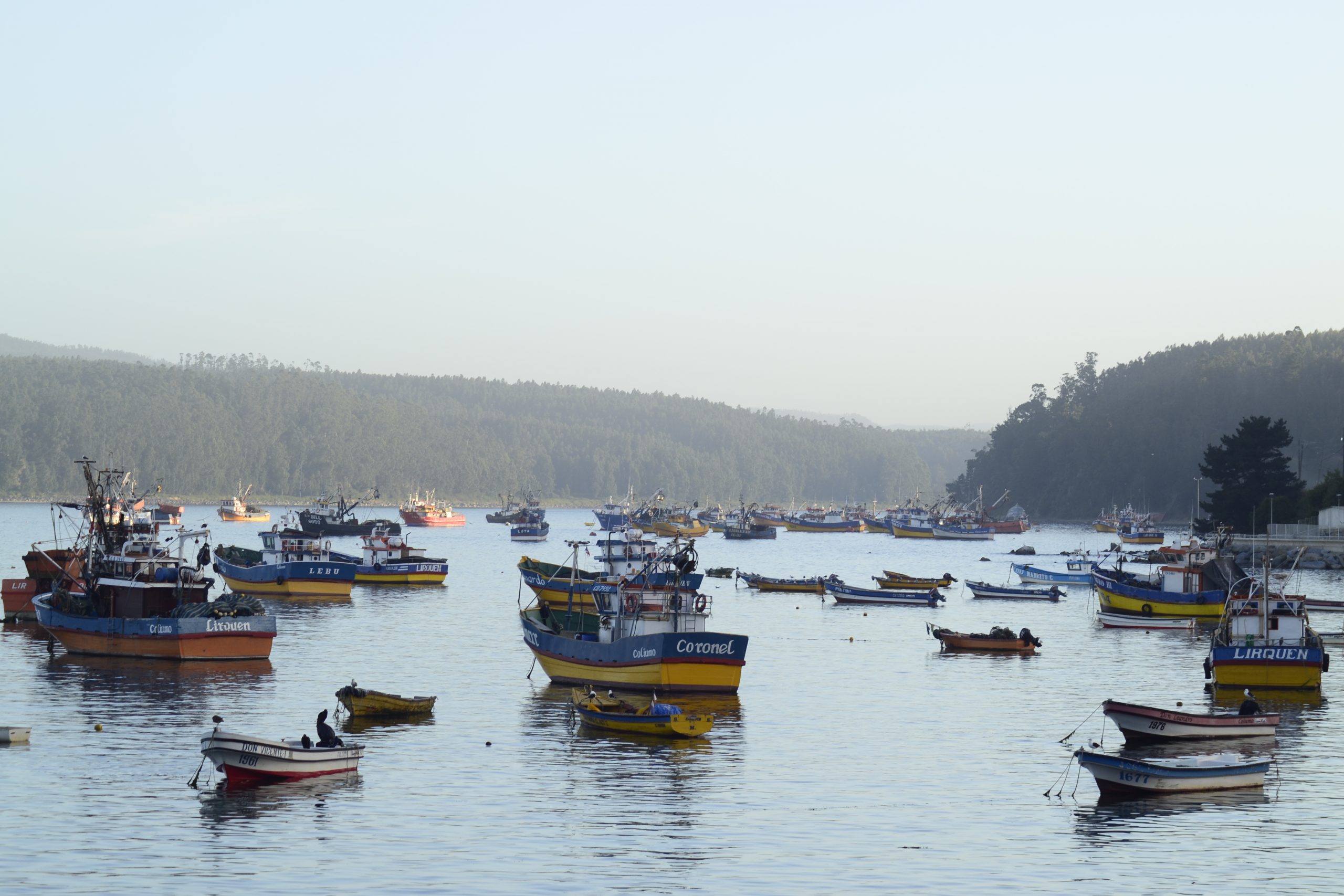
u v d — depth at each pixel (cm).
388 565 18275
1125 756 6372
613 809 5359
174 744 6456
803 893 4350
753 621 13950
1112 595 13612
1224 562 13688
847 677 9381
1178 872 4594
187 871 4478
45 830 4919
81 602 9656
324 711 6109
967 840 4975
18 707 7431
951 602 17138
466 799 5491
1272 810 5428
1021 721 7519
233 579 15150
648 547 12438
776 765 6228
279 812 5225
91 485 10100
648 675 8100
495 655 10288
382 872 4494
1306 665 8594
